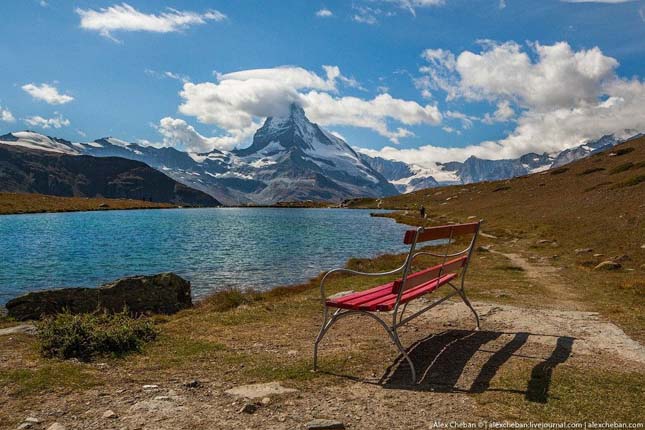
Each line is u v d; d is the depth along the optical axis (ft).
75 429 17.22
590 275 64.69
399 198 525.75
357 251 133.90
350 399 20.42
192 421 17.93
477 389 21.43
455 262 31.63
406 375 23.68
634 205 136.46
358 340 30.83
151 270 102.53
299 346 29.53
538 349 28.30
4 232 200.34
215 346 29.37
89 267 106.83
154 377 23.49
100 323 31.71
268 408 19.35
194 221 292.61
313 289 61.46
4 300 72.79
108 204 513.45
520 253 95.14
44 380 22.27
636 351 27.78
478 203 298.76
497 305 43.11
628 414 18.40
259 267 105.70
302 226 245.04
